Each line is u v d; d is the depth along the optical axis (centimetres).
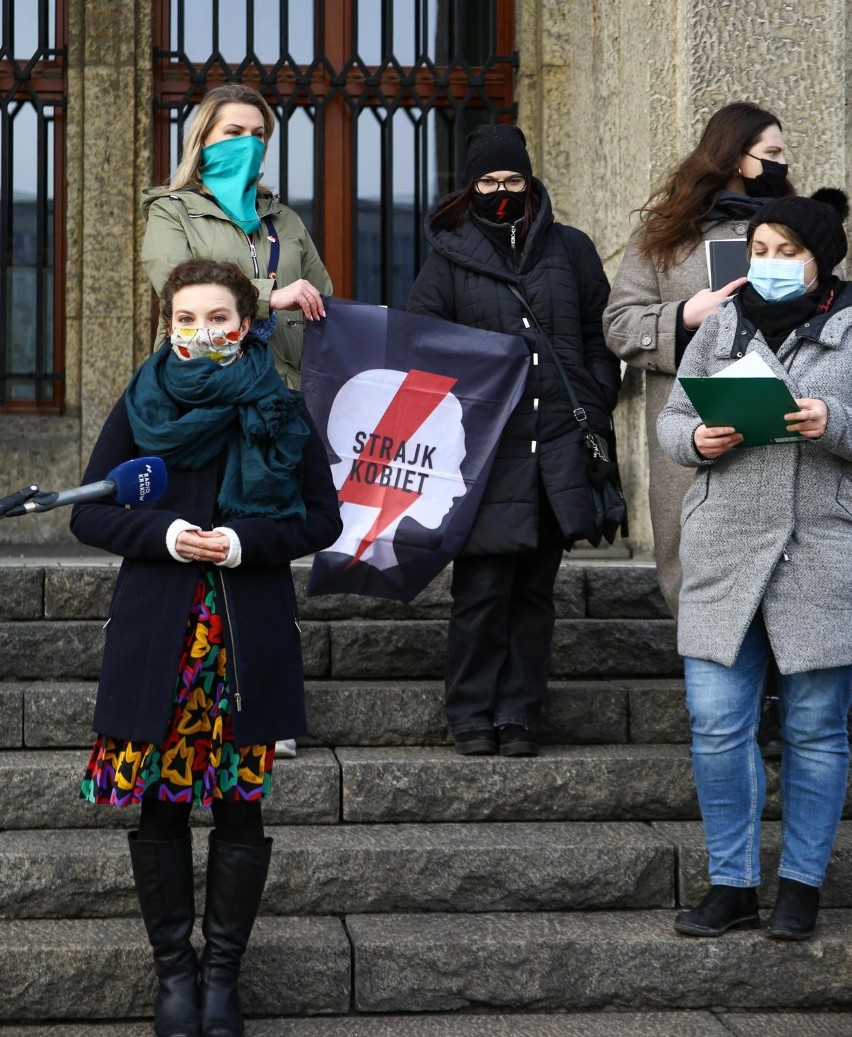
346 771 395
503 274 421
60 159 651
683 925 353
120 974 336
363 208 653
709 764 354
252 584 315
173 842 319
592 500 413
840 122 521
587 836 386
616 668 466
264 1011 341
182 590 310
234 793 314
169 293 321
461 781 398
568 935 353
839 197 398
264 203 435
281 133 648
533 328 419
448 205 432
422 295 430
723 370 343
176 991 315
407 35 653
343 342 421
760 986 350
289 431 317
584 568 489
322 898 368
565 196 646
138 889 319
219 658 312
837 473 348
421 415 420
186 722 312
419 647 456
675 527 409
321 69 649
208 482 318
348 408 421
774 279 350
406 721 425
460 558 420
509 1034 334
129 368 642
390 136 651
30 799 387
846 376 346
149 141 641
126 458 321
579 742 432
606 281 438
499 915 370
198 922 362
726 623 346
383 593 422
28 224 648
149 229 416
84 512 316
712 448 342
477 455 415
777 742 412
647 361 403
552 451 412
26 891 358
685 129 526
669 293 412
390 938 349
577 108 634
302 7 649
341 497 421
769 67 521
